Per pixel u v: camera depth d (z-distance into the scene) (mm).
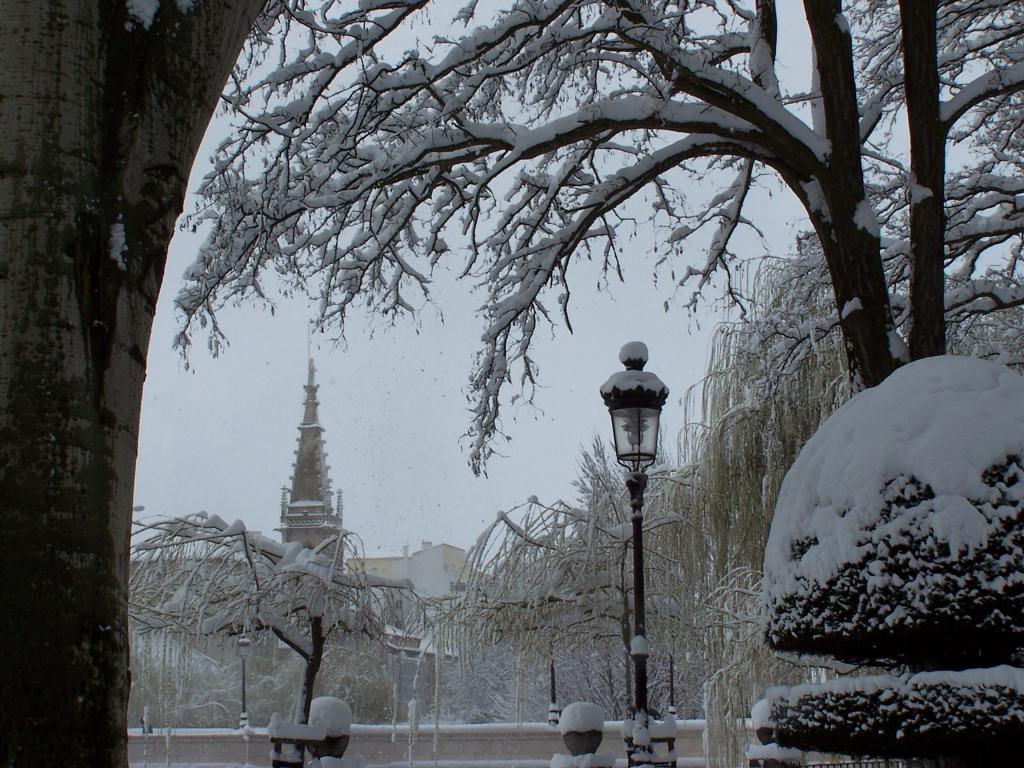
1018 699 4613
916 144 8742
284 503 71938
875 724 4977
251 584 16234
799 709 5422
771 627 5785
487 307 11703
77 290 3592
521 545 17797
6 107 3650
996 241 12547
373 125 10461
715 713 15742
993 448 5172
